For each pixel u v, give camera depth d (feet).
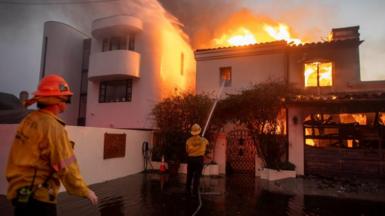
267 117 34.19
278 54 42.83
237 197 23.66
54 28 57.67
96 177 29.63
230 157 39.73
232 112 37.06
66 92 7.27
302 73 41.75
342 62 40.40
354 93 34.99
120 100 51.03
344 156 33.19
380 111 32.17
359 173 32.45
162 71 49.96
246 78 43.96
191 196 23.61
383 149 31.96
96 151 29.78
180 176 34.78
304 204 21.53
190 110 38.47
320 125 34.65
